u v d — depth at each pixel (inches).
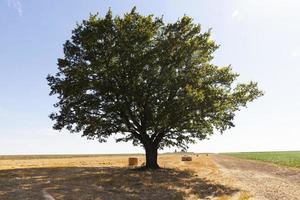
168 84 1487.5
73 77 1503.4
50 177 1186.0
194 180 1253.1
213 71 1565.0
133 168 1675.7
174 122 1508.4
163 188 1013.8
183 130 1610.5
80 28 1530.5
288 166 2129.7
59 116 1558.8
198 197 876.6
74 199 776.3
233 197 877.8
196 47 1572.3
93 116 1549.0
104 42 1492.4
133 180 1175.0
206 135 1610.5
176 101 1435.8
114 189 956.0
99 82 1477.6
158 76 1508.4
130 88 1486.2
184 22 1579.7
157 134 1621.6
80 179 1146.0
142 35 1489.9
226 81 1530.5
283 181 1258.0
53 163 2245.3
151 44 1572.3
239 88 1529.3
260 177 1417.3
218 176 1445.6
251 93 1525.6
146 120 1569.9
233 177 1408.7
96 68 1497.3
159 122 1512.1
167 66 1535.4
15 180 1075.9
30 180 1085.8
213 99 1439.5
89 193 867.4
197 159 3265.3
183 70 1576.0
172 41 1534.2
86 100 1509.6
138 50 1514.5
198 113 1491.1
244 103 1525.6
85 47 1497.3
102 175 1293.1
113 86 1494.8
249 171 1739.7
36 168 1594.5
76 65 1533.0
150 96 1520.7
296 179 1333.7
